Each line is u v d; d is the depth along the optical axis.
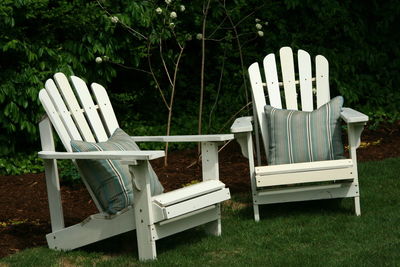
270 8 7.97
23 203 5.74
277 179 4.94
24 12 6.52
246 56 8.09
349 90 8.06
